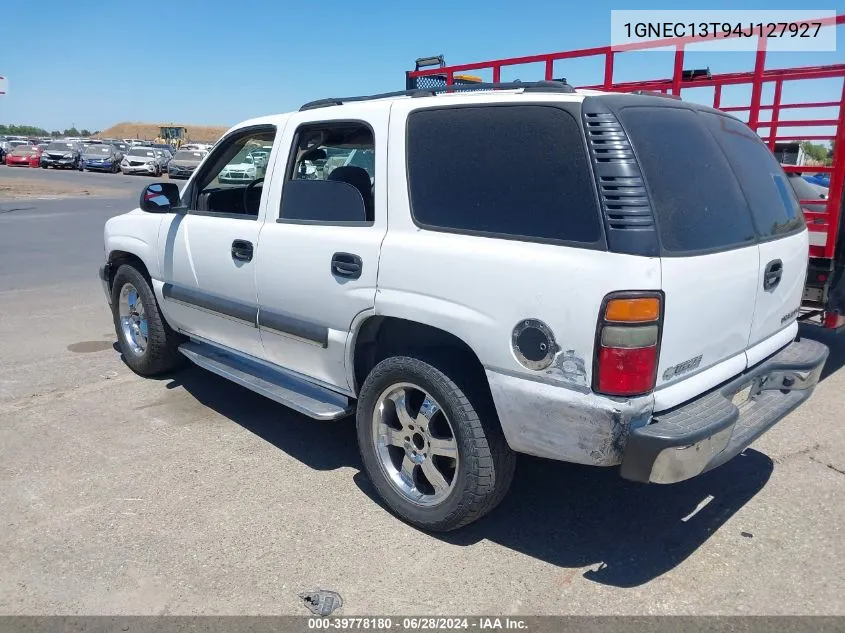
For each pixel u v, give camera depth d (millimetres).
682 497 3881
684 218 2916
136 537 3434
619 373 2721
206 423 4832
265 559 3273
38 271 10500
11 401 5188
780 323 3736
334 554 3320
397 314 3383
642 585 3102
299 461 4281
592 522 3627
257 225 4238
